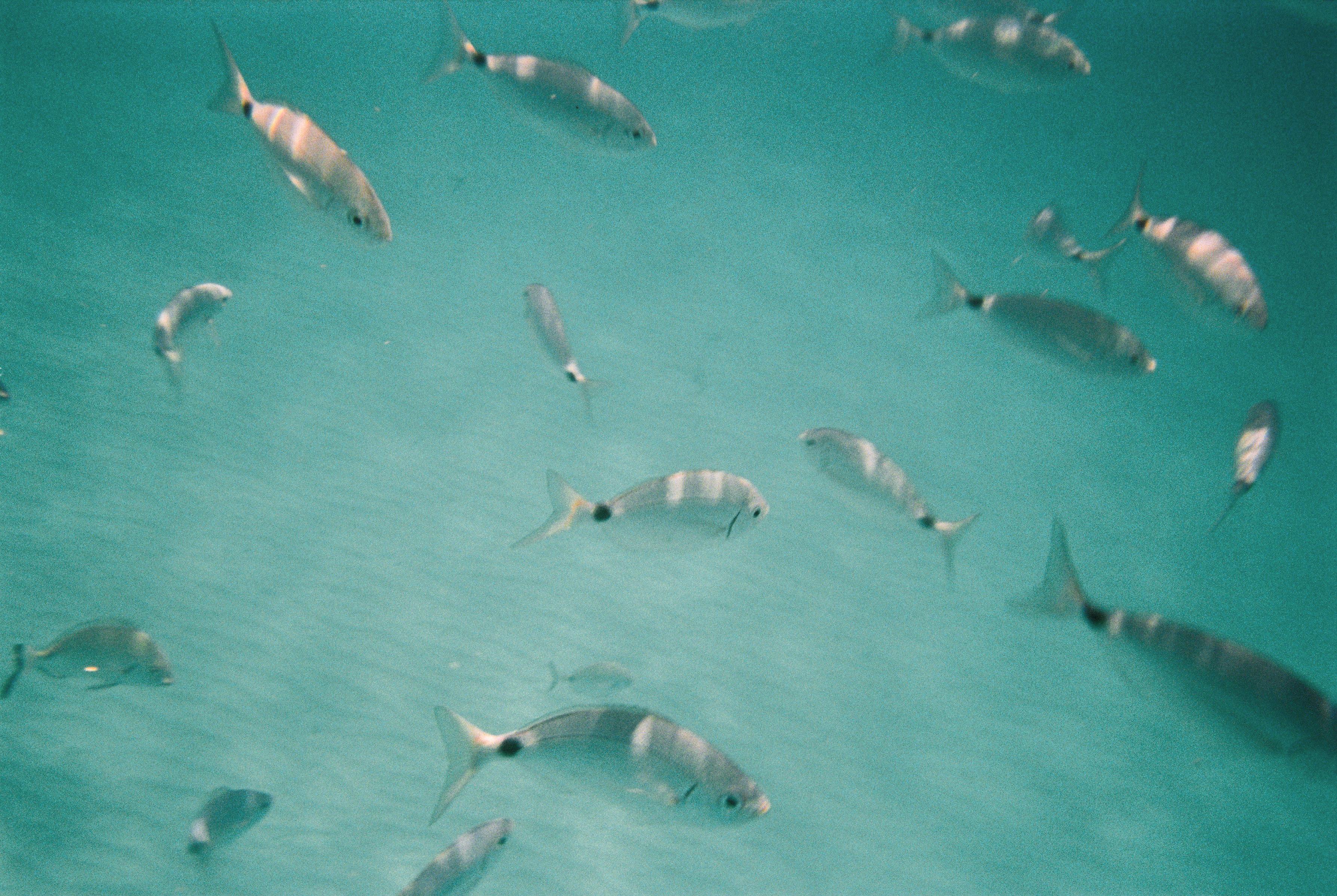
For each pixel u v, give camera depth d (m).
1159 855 5.04
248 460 7.39
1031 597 2.47
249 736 4.87
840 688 5.92
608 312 11.36
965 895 4.61
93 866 3.98
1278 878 4.95
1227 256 3.96
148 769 4.55
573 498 3.04
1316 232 18.39
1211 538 8.12
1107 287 5.56
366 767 4.78
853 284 13.48
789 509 7.75
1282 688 2.09
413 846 4.36
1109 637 2.34
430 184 15.12
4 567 5.75
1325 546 8.12
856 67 30.91
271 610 5.82
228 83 2.98
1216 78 35.00
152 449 7.33
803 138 21.52
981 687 6.14
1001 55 5.97
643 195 16.28
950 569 3.77
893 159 20.61
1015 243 15.76
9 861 3.92
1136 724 6.03
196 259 11.16
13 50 19.75
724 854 4.63
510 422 8.48
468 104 20.36
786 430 9.05
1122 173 21.38
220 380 8.48
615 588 6.54
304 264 11.45
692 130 21.00
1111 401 10.83
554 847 4.50
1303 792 5.66
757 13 5.20
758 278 13.23
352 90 20.16
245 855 4.18
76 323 9.12
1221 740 2.21
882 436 9.23
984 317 4.52
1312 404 11.16
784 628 6.39
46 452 7.05
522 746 2.41
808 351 11.08
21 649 3.56
